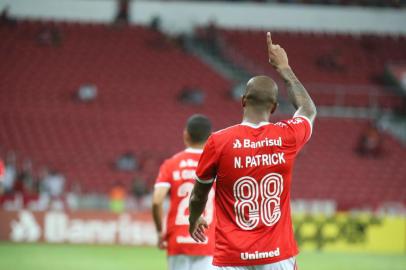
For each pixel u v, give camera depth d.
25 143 72.81
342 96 88.44
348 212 65.00
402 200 74.12
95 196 60.06
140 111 80.62
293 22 96.81
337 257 51.78
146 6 93.44
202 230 14.56
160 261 45.94
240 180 13.59
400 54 96.81
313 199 72.50
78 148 73.56
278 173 13.70
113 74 85.38
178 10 94.00
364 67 93.62
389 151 80.25
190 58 90.38
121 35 91.31
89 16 92.69
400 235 57.81
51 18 91.69
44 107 78.69
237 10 95.50
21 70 83.12
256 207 13.59
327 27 97.62
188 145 21.36
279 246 13.55
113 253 49.66
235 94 85.19
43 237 54.38
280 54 14.63
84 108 79.50
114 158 73.19
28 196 59.59
